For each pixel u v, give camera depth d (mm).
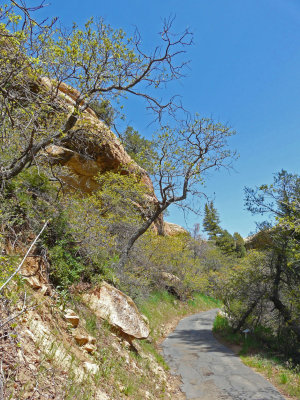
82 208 9156
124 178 14852
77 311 6898
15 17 4207
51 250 6859
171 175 14523
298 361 11859
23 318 4379
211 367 10414
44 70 5375
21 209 6488
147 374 7578
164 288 24422
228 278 18312
